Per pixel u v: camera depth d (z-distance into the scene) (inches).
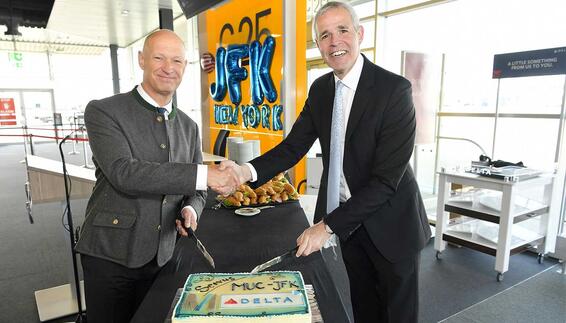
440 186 124.6
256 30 147.0
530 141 137.8
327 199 55.4
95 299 50.3
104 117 47.1
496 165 122.3
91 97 557.9
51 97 533.3
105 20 310.8
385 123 47.4
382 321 56.5
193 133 58.4
